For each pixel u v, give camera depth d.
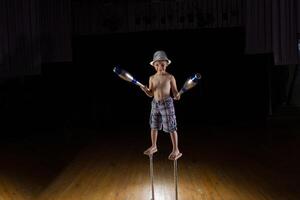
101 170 3.84
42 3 5.62
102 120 6.73
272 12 5.51
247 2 5.57
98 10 5.88
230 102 6.60
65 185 3.33
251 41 5.65
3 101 6.12
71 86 6.54
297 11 5.44
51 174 3.73
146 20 5.82
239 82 6.49
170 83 2.54
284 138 5.17
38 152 4.79
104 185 3.30
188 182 3.33
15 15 5.45
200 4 5.77
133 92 6.64
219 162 4.04
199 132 5.90
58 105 6.57
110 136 5.80
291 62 5.56
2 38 5.40
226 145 4.90
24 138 5.80
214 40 6.20
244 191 3.02
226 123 6.53
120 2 5.82
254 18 5.60
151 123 2.61
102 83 6.56
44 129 6.50
